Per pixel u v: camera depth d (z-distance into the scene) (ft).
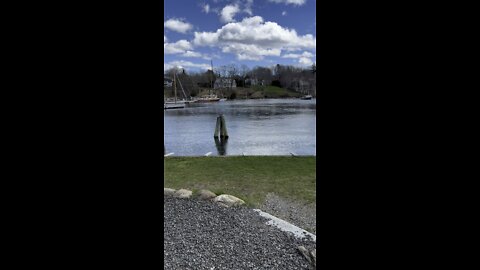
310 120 72.38
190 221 12.44
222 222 12.35
